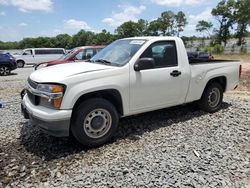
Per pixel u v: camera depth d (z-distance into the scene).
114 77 4.86
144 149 4.66
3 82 14.29
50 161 4.34
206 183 3.60
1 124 6.05
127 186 3.55
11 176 3.90
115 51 5.63
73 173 3.93
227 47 61.84
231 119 6.23
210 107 6.67
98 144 4.81
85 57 12.62
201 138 5.11
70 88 4.45
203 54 25.66
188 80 5.96
